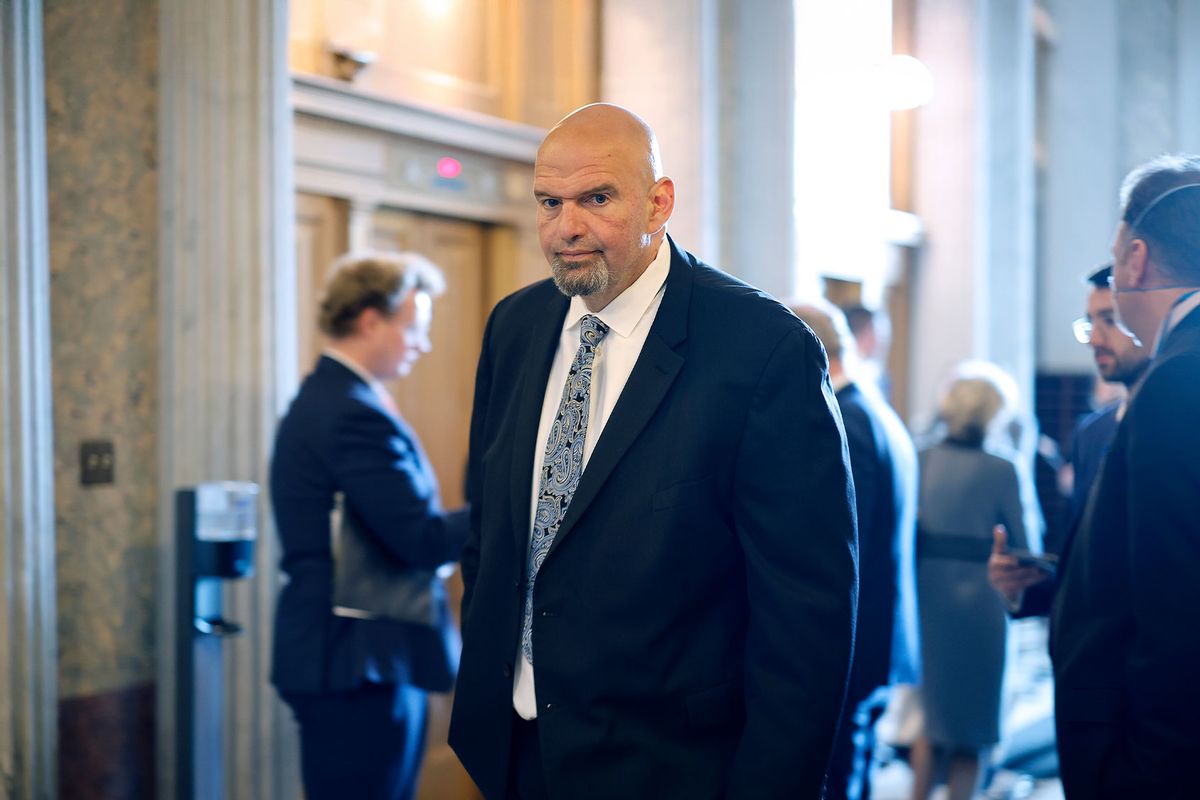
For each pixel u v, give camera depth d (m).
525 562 1.71
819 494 1.58
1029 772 4.46
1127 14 7.67
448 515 2.68
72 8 2.97
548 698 1.63
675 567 1.59
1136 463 1.62
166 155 3.13
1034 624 7.00
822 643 1.55
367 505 2.60
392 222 4.02
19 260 2.69
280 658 2.61
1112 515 1.73
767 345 1.61
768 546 1.58
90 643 3.05
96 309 3.05
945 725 3.74
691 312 1.68
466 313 4.36
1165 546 1.58
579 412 1.69
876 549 2.77
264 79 3.24
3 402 2.67
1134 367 2.33
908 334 6.76
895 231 6.38
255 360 3.25
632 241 1.62
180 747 2.64
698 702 1.60
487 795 1.75
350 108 3.70
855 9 6.02
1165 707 1.58
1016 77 6.83
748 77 4.69
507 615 1.72
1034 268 7.75
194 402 3.16
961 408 3.76
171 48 3.13
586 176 1.59
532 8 4.41
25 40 2.70
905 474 2.86
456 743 1.79
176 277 3.14
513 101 4.39
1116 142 7.66
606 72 4.61
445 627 2.76
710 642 1.62
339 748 2.63
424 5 4.03
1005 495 3.69
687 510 1.59
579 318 1.76
